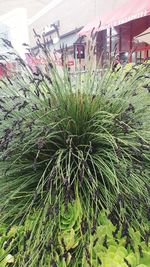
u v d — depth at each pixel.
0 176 1.00
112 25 4.33
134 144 0.95
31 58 1.25
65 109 1.04
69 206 0.90
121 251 0.83
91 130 1.05
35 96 1.05
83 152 1.02
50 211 0.86
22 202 0.97
